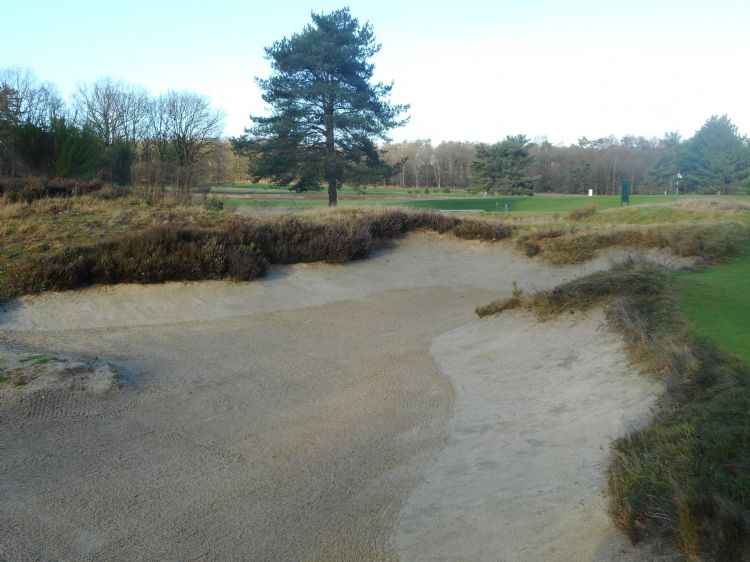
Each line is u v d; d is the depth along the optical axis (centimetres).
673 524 381
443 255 2078
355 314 1474
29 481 582
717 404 517
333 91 3431
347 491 580
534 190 8481
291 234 1825
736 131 7131
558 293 1127
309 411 831
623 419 599
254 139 3659
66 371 847
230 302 1438
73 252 1402
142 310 1325
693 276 1146
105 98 5141
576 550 405
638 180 8612
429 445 692
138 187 2203
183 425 764
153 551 477
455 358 1072
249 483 601
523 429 681
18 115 3409
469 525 480
